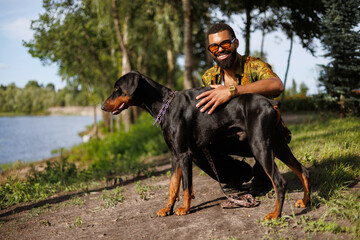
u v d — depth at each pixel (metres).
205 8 11.80
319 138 6.41
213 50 3.22
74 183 6.76
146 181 5.72
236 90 2.95
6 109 120.19
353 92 10.59
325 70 10.98
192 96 3.24
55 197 5.54
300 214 2.99
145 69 27.22
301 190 3.71
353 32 10.34
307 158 4.73
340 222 2.69
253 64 3.26
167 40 22.73
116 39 22.28
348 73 10.52
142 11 20.11
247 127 2.87
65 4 18.78
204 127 3.14
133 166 7.61
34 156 19.25
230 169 3.68
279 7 10.83
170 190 3.51
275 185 2.77
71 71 22.83
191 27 10.98
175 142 3.25
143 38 23.19
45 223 3.90
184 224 3.17
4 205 5.27
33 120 84.50
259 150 2.78
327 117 11.10
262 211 3.22
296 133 8.38
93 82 24.95
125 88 3.37
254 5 10.32
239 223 2.98
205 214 3.38
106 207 4.28
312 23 11.47
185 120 3.20
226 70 3.40
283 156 3.01
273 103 2.84
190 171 3.33
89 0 18.42
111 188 5.62
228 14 10.71
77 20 19.64
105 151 13.78
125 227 3.37
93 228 3.50
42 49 19.92
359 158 4.46
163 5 16.75
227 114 3.02
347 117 10.13
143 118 20.23
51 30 19.39
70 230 3.55
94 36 21.28
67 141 29.31
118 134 17.42
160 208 3.88
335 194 3.26
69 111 123.25
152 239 2.93
